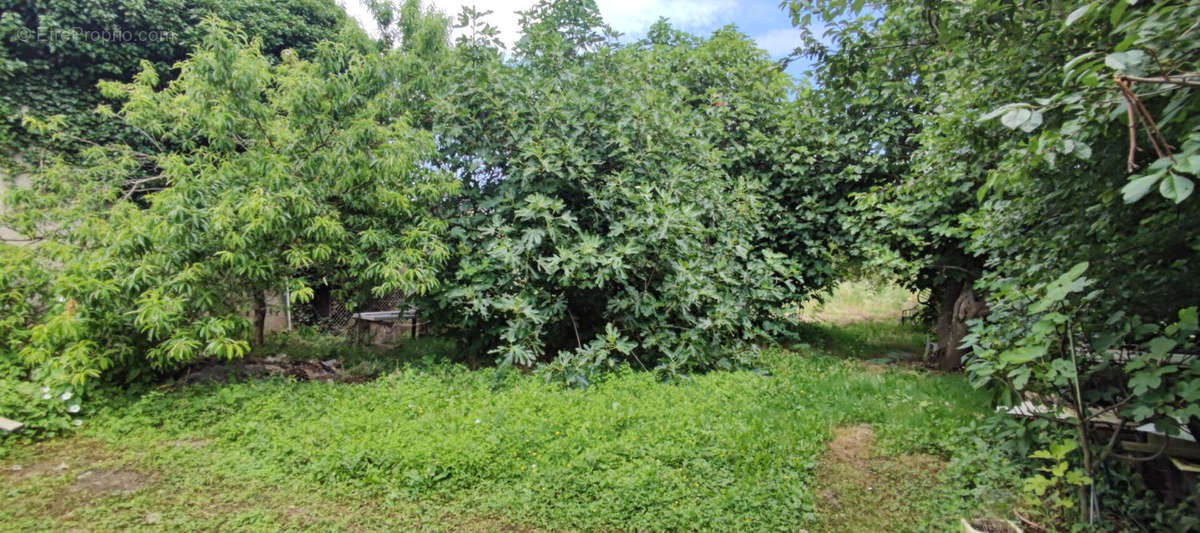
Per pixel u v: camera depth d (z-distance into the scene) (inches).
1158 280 110.4
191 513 123.6
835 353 316.5
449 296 214.5
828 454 161.5
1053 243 123.0
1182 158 62.0
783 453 152.4
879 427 178.9
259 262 191.3
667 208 221.8
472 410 170.9
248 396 185.3
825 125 296.0
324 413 176.6
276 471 141.5
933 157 179.8
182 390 191.3
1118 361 117.5
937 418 185.0
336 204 225.1
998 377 130.8
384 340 313.0
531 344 216.7
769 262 275.3
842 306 543.2
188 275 174.2
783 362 262.1
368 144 210.4
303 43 335.0
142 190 225.8
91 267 169.6
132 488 132.9
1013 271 142.8
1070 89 98.5
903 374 254.7
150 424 168.1
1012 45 118.7
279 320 325.1
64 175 210.5
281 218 184.1
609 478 135.4
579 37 291.3
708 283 239.8
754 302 277.4
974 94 135.2
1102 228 112.2
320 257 198.7
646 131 243.1
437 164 241.9
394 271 198.4
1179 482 125.6
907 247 279.4
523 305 210.1
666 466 142.5
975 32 123.2
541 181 232.8
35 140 259.1
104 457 147.9
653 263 229.8
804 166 304.0
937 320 329.7
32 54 261.7
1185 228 100.0
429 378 203.3
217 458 148.7
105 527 116.3
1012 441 138.9
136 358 191.3
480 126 237.6
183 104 207.3
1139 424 122.2
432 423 161.8
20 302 181.6
